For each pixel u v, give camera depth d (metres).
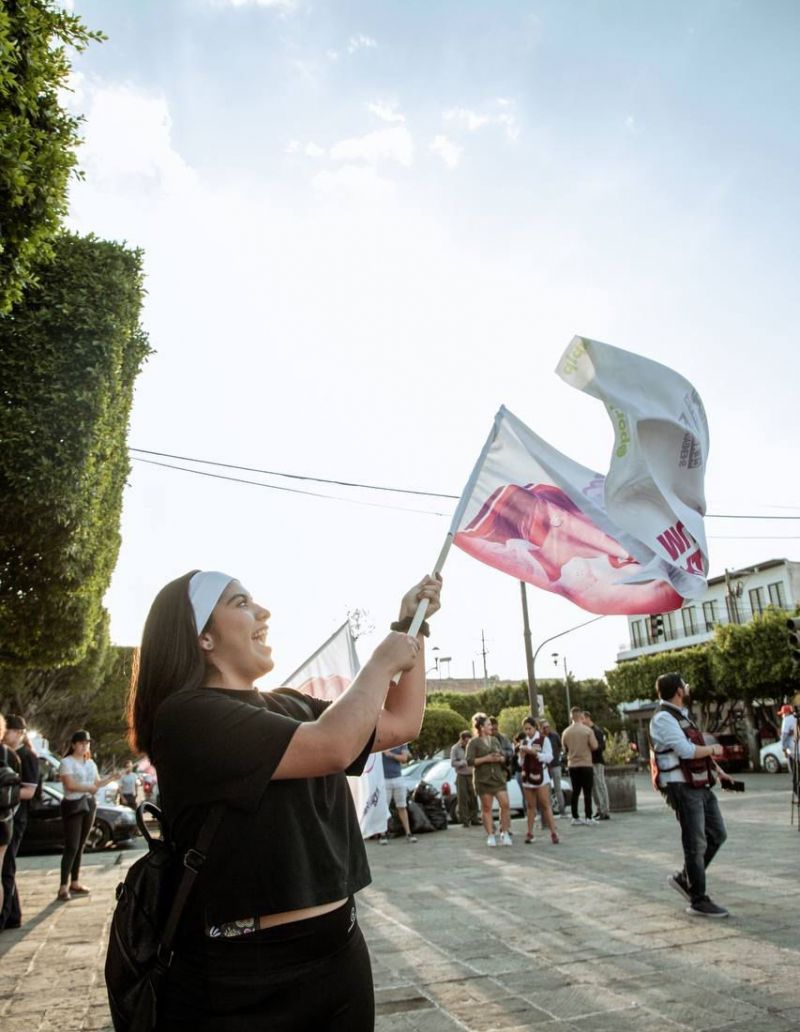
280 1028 1.49
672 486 3.25
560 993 4.44
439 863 9.66
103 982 5.17
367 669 1.71
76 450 8.63
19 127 5.23
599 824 13.42
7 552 9.06
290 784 1.61
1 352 8.54
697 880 6.04
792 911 6.02
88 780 8.89
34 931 6.82
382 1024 4.07
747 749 37.31
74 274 9.00
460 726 35.19
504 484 3.32
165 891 1.56
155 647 1.81
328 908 1.61
